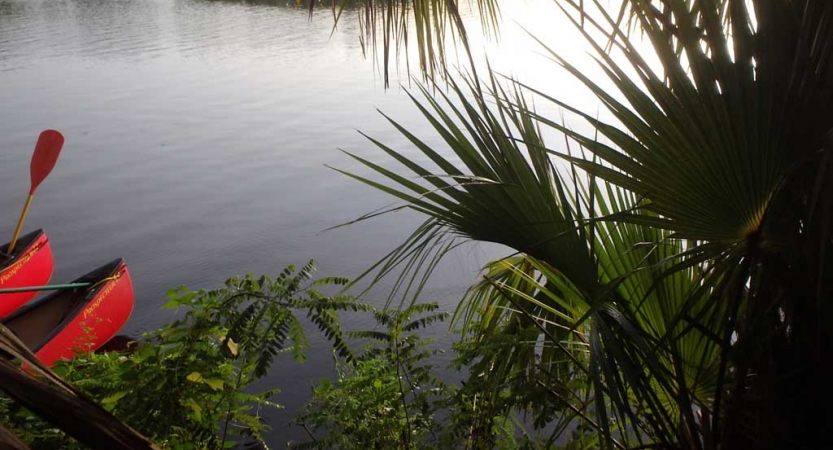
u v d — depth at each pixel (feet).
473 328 7.80
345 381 8.15
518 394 6.48
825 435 5.06
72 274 25.79
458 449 7.66
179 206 31.99
